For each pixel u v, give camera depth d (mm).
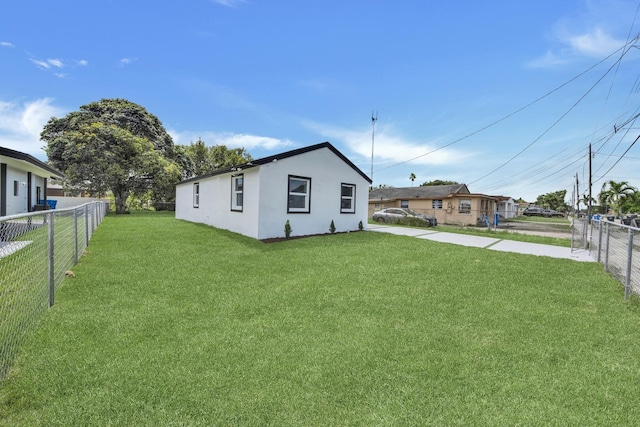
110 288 4582
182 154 28938
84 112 24203
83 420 1961
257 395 2230
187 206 15945
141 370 2506
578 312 3914
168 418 1992
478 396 2246
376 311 3904
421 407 2127
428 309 3979
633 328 3432
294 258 6938
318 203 11336
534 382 2418
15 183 13430
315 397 2223
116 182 21469
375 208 32719
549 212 48844
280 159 10062
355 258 6988
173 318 3582
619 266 5387
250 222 10031
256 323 3500
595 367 2645
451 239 10617
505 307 4062
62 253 4797
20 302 3072
